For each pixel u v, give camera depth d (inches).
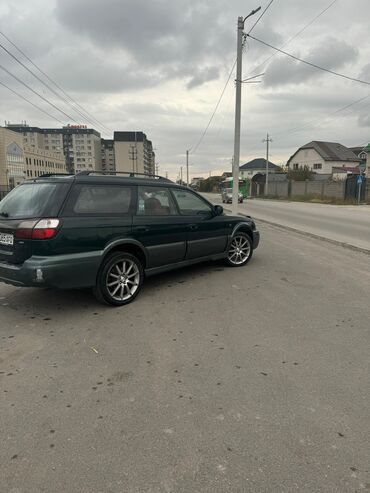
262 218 757.9
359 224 626.8
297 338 158.2
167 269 231.3
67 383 124.7
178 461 89.8
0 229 182.9
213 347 150.3
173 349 148.9
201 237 249.9
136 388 121.5
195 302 204.7
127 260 201.0
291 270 279.4
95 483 83.7
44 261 170.2
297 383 123.5
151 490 81.7
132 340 157.4
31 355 144.7
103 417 106.7
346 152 3157.0
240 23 699.4
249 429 101.0
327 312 189.0
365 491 81.1
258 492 80.8
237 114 718.5
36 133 4141.2
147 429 101.4
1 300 209.5
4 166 2871.6
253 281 247.3
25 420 105.4
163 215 225.3
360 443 95.5
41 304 202.4
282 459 90.2
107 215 193.6
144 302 204.8
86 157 3666.3
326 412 108.1
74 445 95.5
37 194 184.1
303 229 549.6
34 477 85.4
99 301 197.5
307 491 81.0
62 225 174.6
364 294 219.6
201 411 109.2
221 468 87.6
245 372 130.8
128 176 218.5
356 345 151.5
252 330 166.9
